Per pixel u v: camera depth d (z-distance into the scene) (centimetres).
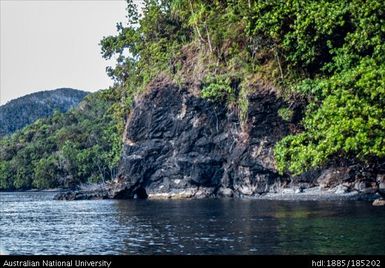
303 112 5781
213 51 7244
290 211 4200
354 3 4019
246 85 6469
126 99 9581
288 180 6631
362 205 4484
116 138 12112
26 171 16438
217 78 6912
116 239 2972
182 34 8594
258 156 6662
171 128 8006
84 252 2550
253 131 6562
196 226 3425
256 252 2303
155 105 8088
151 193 8462
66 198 9194
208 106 7325
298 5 4506
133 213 5019
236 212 4419
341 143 3469
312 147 3756
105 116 16425
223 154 7469
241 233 2933
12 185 16938
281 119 6234
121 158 9050
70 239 3078
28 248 2756
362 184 5606
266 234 2833
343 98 3525
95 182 14188
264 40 6119
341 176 5841
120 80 10288
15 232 3578
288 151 4088
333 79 3819
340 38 4634
